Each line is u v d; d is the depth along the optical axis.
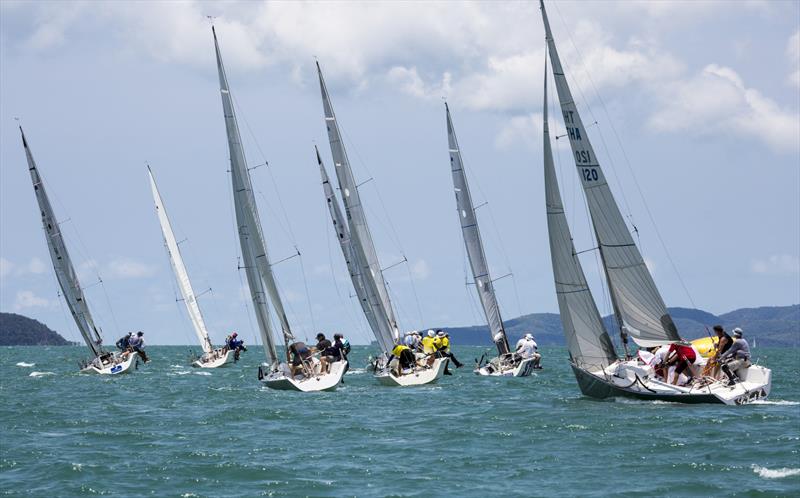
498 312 169.38
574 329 106.94
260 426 93.94
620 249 102.56
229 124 141.62
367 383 144.88
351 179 153.75
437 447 79.19
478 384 139.88
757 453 72.44
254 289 142.00
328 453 77.56
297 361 138.12
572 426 86.81
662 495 61.28
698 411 93.75
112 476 70.19
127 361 193.25
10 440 87.44
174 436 88.62
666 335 102.00
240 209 141.75
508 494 62.25
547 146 106.25
